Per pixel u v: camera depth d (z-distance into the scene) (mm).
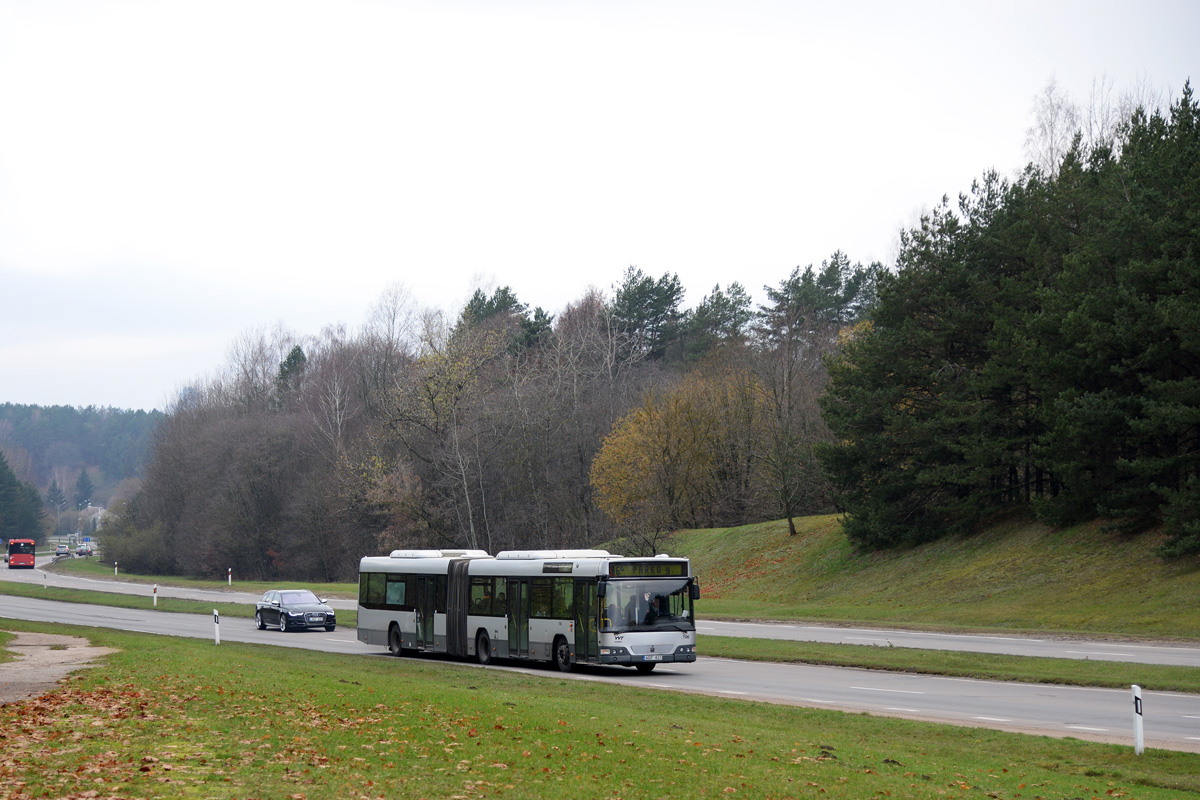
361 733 12539
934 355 49250
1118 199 41094
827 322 87938
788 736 13984
